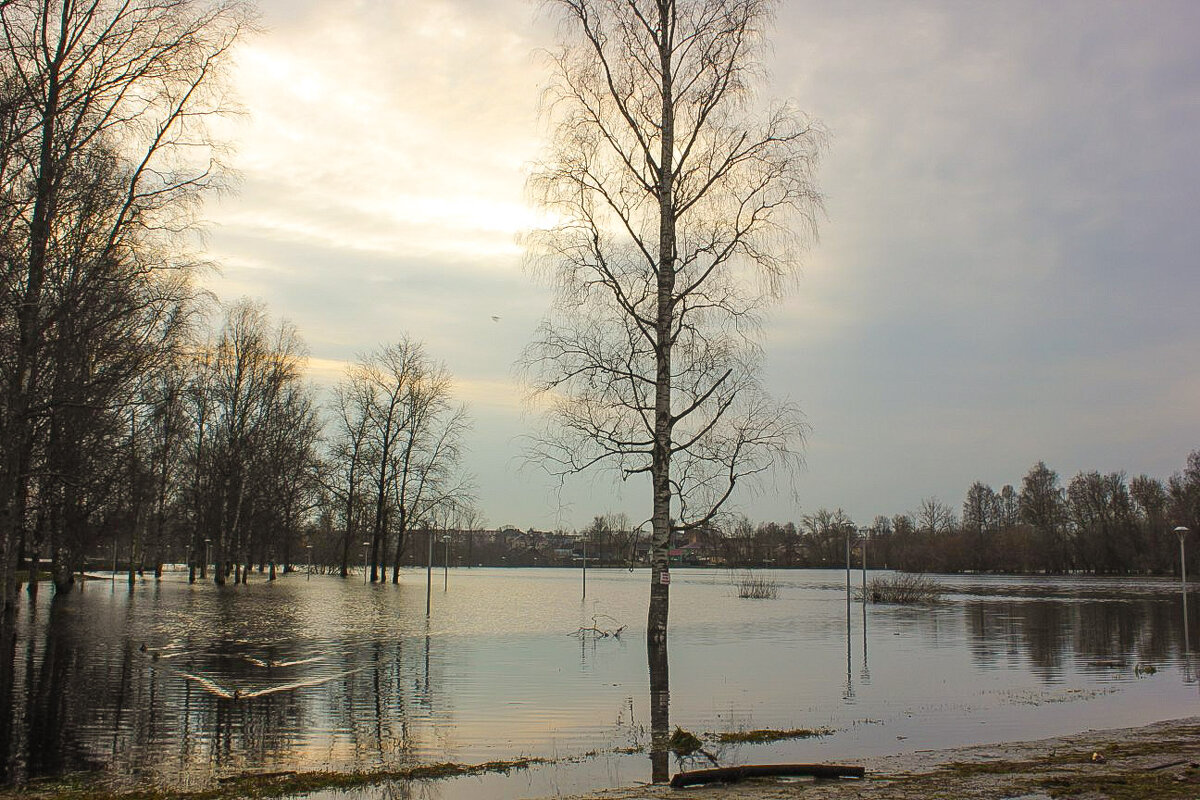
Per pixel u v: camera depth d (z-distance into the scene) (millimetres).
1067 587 69188
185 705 12875
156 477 34750
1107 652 22000
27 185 17172
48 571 58812
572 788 8867
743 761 10117
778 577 106625
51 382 18016
